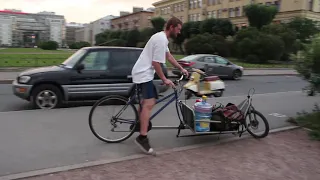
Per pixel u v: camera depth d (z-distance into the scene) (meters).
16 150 4.50
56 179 3.54
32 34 181.62
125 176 3.68
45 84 7.79
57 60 28.48
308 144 5.18
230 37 50.94
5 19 176.38
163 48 4.25
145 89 4.38
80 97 8.09
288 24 45.59
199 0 76.75
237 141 5.22
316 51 6.11
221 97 9.82
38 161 4.12
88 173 3.72
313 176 3.96
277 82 18.38
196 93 6.92
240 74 19.69
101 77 8.19
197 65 17.59
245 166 4.17
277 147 4.99
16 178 3.54
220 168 4.06
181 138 5.32
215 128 5.09
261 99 9.95
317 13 54.34
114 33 74.94
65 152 4.48
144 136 4.46
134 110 4.91
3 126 5.74
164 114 7.05
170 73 18.78
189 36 60.44
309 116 6.75
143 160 4.20
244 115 5.29
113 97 4.87
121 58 8.46
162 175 3.76
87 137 5.21
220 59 18.84
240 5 62.59
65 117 6.59
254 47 38.88
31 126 5.80
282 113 7.79
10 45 162.38
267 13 46.69
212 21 53.66
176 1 86.50
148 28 62.88
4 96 10.10
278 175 3.94
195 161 4.25
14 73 17.67
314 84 6.39
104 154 4.44
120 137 4.99
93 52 8.24
